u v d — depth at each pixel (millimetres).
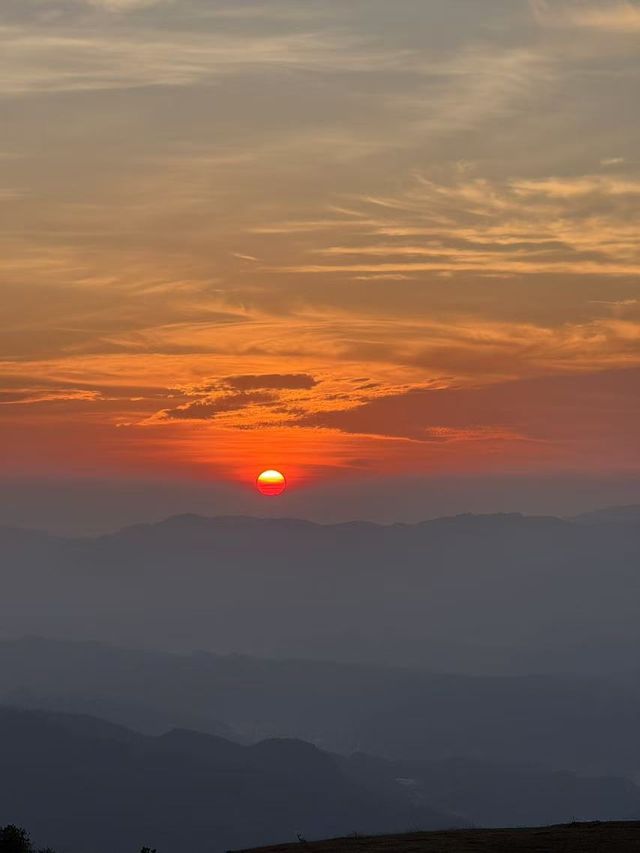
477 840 49344
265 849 52750
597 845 45875
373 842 51219
